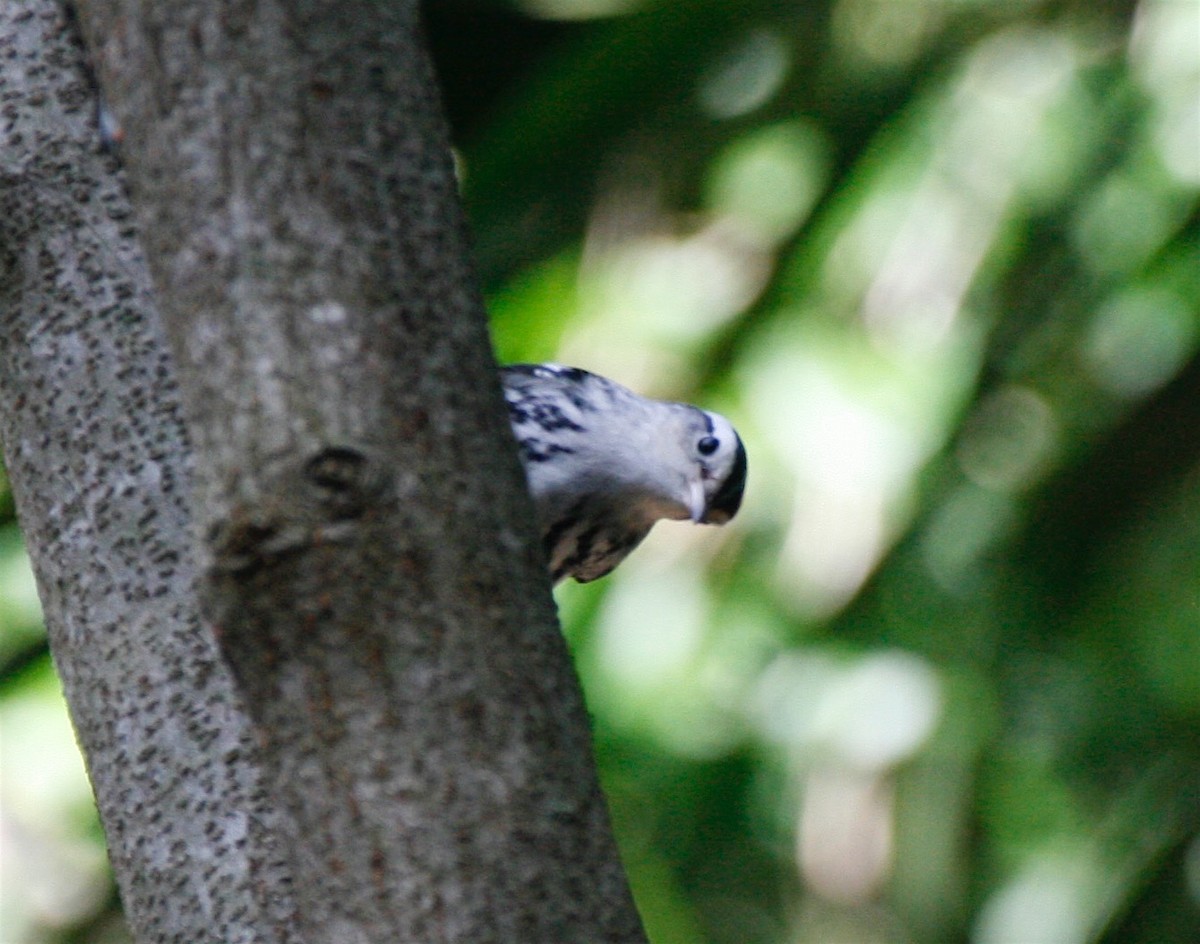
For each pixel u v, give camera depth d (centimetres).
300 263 366
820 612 1155
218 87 371
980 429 1145
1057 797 1351
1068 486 1121
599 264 1161
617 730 1181
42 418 491
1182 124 1131
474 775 360
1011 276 1141
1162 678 1265
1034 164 1152
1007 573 1157
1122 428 1102
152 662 470
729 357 1138
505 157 1140
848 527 1141
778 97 1160
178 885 456
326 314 364
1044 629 1177
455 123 1633
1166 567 1187
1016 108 1166
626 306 1151
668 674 1174
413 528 360
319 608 358
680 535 1177
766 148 1169
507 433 379
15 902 1427
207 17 373
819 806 1288
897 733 1217
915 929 1349
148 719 467
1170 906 1136
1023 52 1180
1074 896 1319
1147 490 1120
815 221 1141
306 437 357
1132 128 1137
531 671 367
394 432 362
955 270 1150
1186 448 1106
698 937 1309
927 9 1191
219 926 450
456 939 356
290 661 362
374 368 363
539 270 1160
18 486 497
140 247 504
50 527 487
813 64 1163
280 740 365
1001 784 1327
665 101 1141
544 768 364
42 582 489
